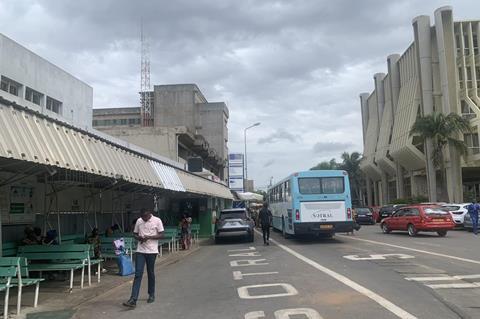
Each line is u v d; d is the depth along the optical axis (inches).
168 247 903.7
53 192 539.5
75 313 350.3
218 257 742.5
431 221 1019.3
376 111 3378.4
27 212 522.0
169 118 3341.5
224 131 3585.1
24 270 367.9
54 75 1068.5
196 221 1331.2
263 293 394.9
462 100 2245.3
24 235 515.5
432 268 512.4
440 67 2251.5
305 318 303.6
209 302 373.4
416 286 407.2
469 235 1065.5
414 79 2487.7
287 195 1023.6
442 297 361.1
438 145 2071.9
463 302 343.6
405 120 2541.8
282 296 377.4
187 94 3346.5
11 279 356.2
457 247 754.2
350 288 402.0
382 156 3014.3
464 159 2129.7
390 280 439.5
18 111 344.8
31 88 968.9
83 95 1219.2
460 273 474.9
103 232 756.6
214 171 2977.4
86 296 412.5
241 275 509.7
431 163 2217.0
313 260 617.0
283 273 505.7
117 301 399.9
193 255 812.6
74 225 641.6
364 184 3868.1
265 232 925.8
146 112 3501.5
